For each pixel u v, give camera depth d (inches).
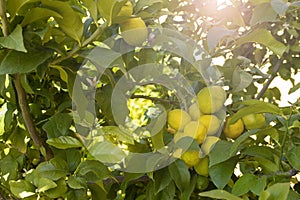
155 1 61.8
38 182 63.4
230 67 69.0
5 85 66.8
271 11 66.2
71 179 61.1
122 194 68.1
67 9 55.7
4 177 72.4
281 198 50.8
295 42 89.0
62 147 61.7
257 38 63.0
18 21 56.8
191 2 80.5
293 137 65.9
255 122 63.9
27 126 65.4
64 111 71.7
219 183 58.9
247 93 76.6
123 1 56.6
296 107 67.4
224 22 76.4
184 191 62.1
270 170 60.6
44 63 59.0
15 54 56.2
